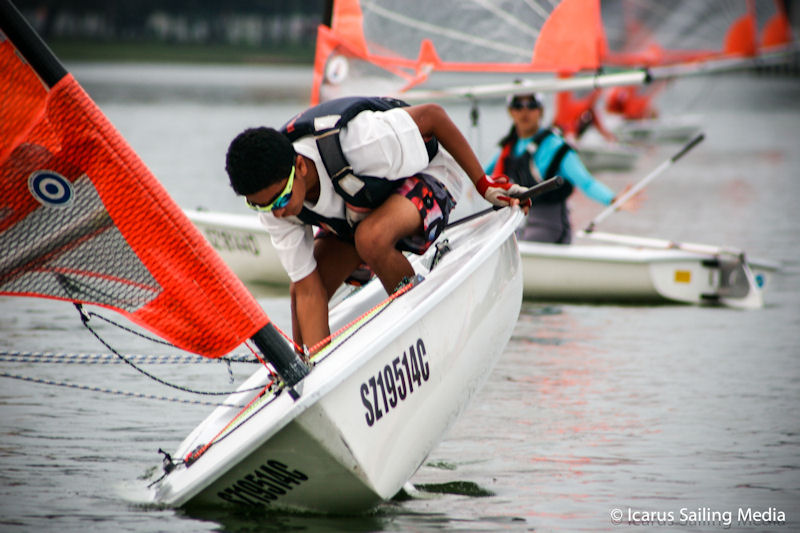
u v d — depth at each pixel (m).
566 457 15.24
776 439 16.11
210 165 63.56
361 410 11.80
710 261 27.80
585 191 28.09
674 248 28.44
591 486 14.00
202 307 11.55
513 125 28.11
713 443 15.91
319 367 12.11
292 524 12.31
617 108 81.69
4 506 12.95
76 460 14.90
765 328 24.75
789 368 20.72
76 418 17.02
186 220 11.34
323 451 11.68
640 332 24.31
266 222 13.31
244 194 12.06
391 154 12.61
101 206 11.09
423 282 13.47
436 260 14.61
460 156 13.80
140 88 151.12
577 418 17.27
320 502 12.52
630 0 46.25
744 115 121.94
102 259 11.23
